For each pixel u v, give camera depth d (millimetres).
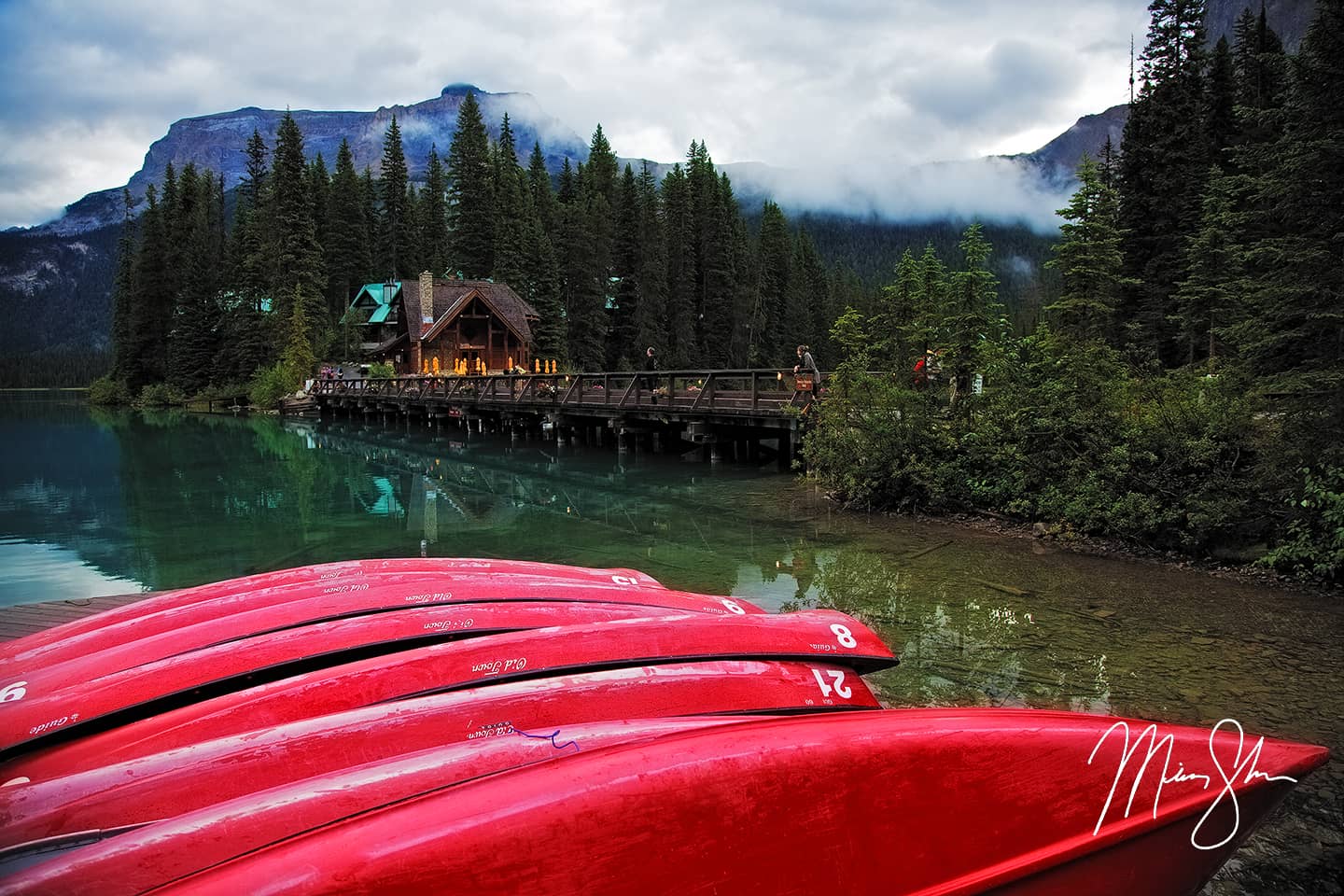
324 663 3090
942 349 12438
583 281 51562
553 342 48469
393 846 1507
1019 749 1923
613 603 3873
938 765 1873
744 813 1718
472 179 56969
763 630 3207
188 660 2959
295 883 1433
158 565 7965
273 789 1841
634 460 17078
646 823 1644
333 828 1562
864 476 10375
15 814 1919
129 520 10570
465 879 1505
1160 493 7742
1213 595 6215
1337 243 6625
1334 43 6418
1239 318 8352
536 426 23922
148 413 41000
